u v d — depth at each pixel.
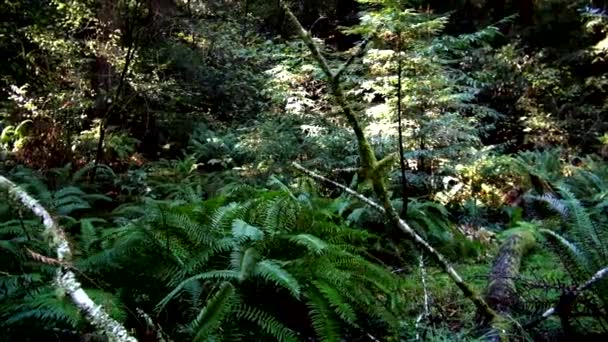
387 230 5.36
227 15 11.60
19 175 6.53
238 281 3.08
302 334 3.30
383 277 3.44
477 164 7.28
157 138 10.19
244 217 3.61
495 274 3.94
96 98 9.30
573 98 11.00
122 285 3.24
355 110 7.47
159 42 10.22
